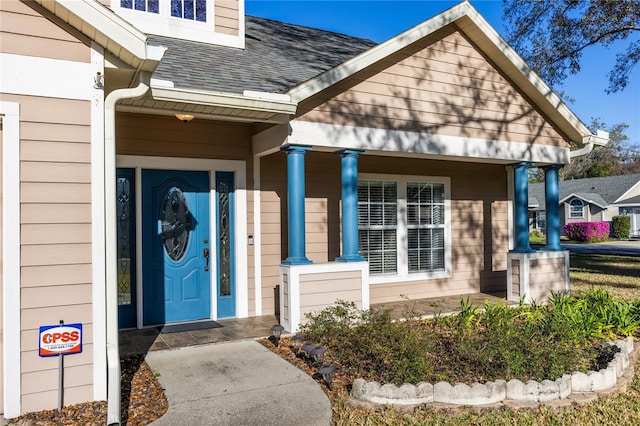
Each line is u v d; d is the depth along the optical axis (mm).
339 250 8367
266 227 7652
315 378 4738
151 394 4305
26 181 3777
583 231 30391
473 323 6527
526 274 8602
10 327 3686
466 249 9891
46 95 3861
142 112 6059
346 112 6832
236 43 8266
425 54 7543
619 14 12523
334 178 8375
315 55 9023
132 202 6832
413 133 7395
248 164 7516
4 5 3756
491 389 4254
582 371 4840
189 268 7188
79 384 3895
